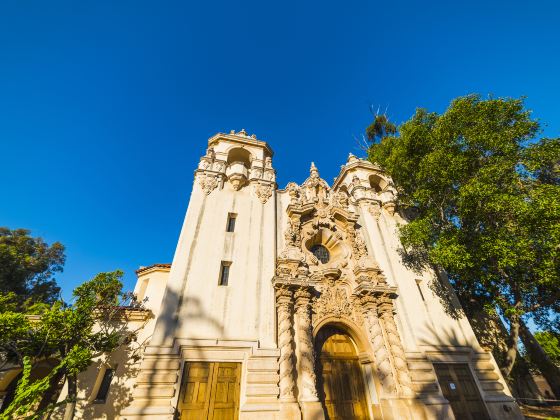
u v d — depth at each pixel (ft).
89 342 44.29
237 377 44.83
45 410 26.78
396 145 75.97
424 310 64.54
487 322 83.61
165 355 42.86
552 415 60.90
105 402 45.47
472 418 53.31
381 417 49.11
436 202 68.44
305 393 44.75
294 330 51.88
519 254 50.47
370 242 71.72
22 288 98.58
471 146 59.98
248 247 58.70
